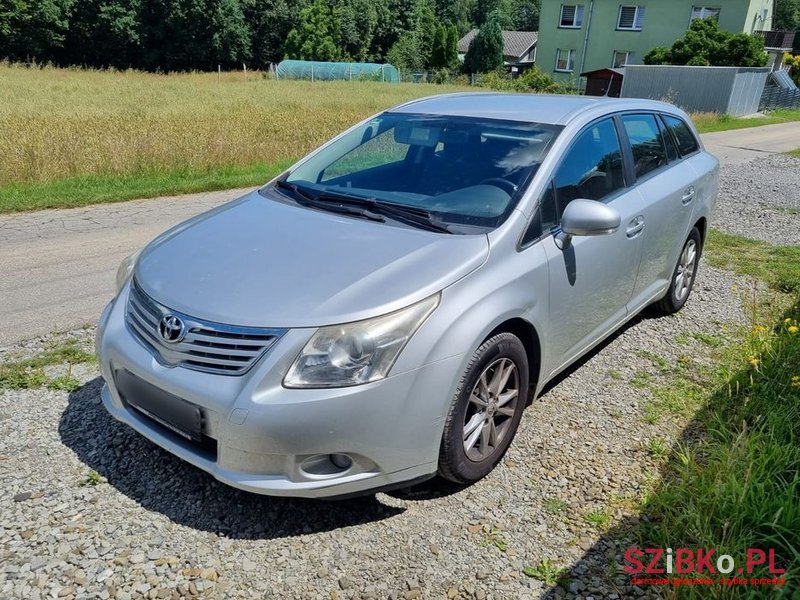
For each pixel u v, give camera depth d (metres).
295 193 3.81
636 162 4.36
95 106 20.06
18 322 4.75
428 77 56.38
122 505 2.86
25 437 3.30
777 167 14.41
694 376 4.25
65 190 9.16
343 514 2.87
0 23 45.59
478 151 3.67
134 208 8.57
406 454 2.70
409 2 69.12
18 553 2.55
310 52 60.12
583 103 4.23
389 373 2.59
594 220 3.19
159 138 11.80
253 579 2.50
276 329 2.57
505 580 2.55
